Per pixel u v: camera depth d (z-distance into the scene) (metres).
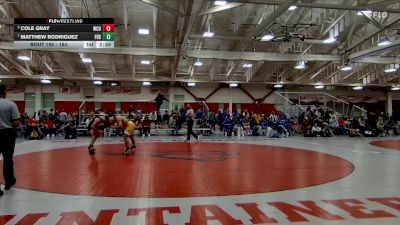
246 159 9.11
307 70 26.17
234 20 17.27
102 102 28.92
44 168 7.47
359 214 4.07
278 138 17.73
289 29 17.88
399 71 25.94
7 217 3.95
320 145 13.70
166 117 19.64
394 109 32.41
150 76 27.45
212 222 3.77
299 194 5.09
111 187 5.54
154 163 8.27
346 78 28.05
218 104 29.95
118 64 26.02
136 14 16.78
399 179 6.31
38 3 15.03
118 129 18.91
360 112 26.14
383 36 19.20
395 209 4.29
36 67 24.88
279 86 29.75
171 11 12.13
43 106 28.58
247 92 30.20
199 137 18.11
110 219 3.88
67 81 28.20
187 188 5.48
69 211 4.19
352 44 19.09
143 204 4.50
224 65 26.44
